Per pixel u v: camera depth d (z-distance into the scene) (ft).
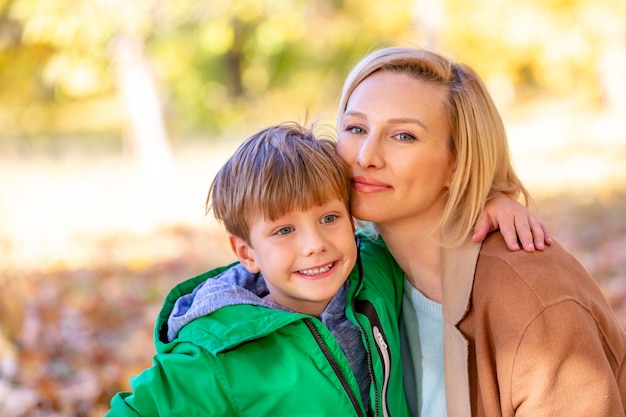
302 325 5.61
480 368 5.54
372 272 6.43
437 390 6.28
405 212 5.94
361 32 52.70
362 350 6.08
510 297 5.34
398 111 5.79
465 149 5.91
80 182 34.55
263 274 5.91
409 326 6.51
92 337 14.35
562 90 50.49
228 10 35.17
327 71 65.26
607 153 32.68
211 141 52.95
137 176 36.01
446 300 5.92
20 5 29.17
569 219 22.39
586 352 5.10
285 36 45.62
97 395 11.47
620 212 22.34
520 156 35.78
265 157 5.75
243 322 5.45
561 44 37.70
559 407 5.10
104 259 21.36
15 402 11.21
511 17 36.70
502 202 6.02
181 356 5.32
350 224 5.93
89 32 29.45
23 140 41.65
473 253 5.80
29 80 39.24
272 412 5.41
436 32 33.94
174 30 34.58
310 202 5.64
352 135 6.03
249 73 62.18
